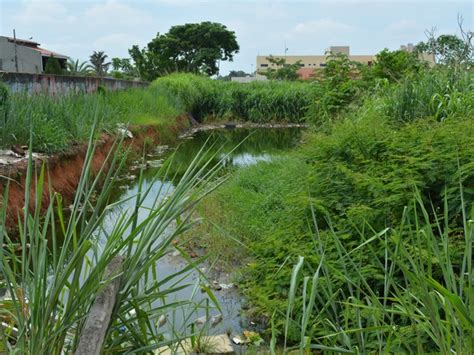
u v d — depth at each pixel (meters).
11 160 6.90
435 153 4.10
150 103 18.72
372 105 7.98
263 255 4.77
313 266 3.92
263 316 4.27
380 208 4.08
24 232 2.22
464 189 3.77
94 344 2.08
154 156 13.47
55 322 2.26
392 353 2.92
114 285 2.27
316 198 4.64
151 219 2.39
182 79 26.02
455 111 6.38
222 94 26.05
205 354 3.53
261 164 9.47
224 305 4.53
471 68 8.40
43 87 11.99
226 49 54.19
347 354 2.46
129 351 2.38
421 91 7.18
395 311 2.40
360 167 4.80
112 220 6.06
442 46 8.76
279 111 25.44
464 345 2.14
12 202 5.82
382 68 11.86
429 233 2.35
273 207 6.48
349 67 13.09
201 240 6.03
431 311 2.07
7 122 7.72
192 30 52.19
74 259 2.10
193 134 20.58
